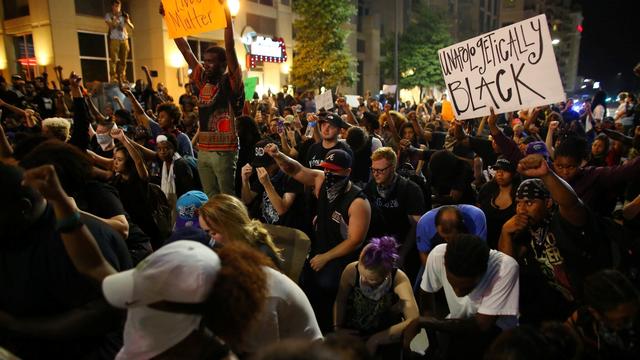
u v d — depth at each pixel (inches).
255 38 908.6
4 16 682.2
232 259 61.1
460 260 92.8
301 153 243.4
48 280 70.6
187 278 54.0
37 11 642.2
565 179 133.9
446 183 173.0
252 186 181.6
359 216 125.6
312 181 144.0
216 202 103.9
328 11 999.6
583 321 89.4
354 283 113.7
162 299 54.8
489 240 149.4
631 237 104.7
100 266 67.7
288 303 78.3
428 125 366.9
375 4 1620.3
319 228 134.1
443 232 119.4
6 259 70.6
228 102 165.6
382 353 111.8
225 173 170.1
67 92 379.2
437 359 114.0
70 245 65.1
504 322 100.5
